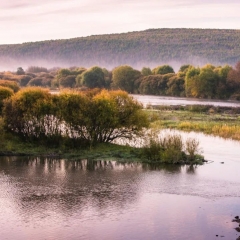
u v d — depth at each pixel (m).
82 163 50.66
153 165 50.75
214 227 32.19
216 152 60.22
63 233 30.58
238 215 34.81
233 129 80.81
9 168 47.31
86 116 55.50
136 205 36.50
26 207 35.34
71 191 39.88
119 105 57.84
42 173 45.81
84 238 29.88
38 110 55.06
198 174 47.09
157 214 34.56
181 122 93.94
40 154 53.41
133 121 57.72
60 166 49.03
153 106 136.38
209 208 36.22
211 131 81.81
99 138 57.66
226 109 134.75
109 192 39.88
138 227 31.94
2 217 33.09
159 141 57.53
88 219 33.19
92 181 43.38
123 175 45.94
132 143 60.78
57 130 55.78
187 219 33.69
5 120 56.19
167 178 45.12
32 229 31.09
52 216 33.56
